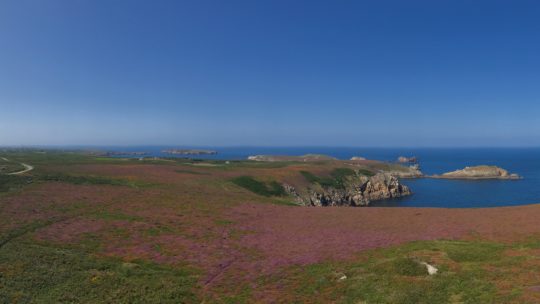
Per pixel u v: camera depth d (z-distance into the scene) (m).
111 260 33.38
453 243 34.62
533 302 19.02
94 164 109.81
